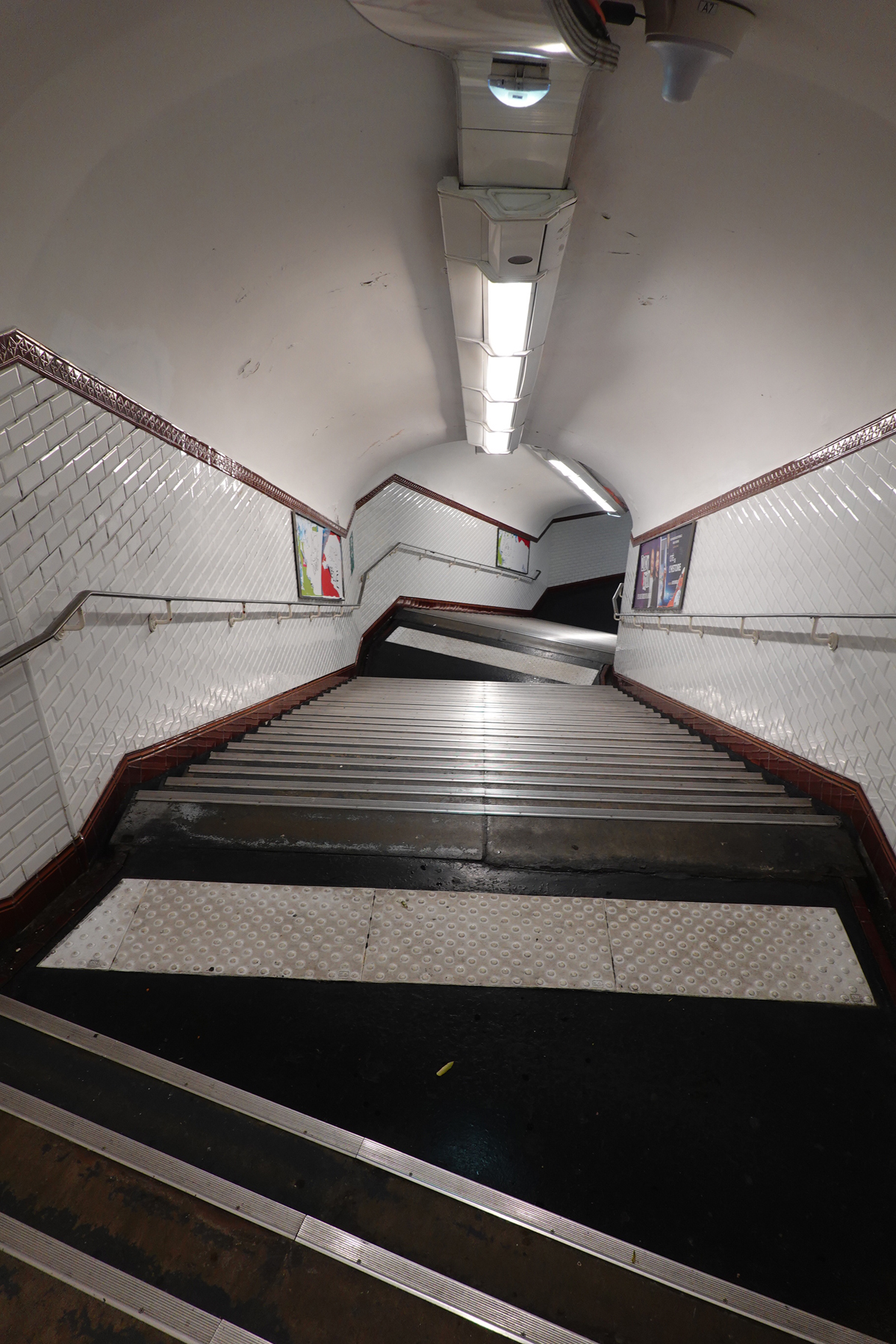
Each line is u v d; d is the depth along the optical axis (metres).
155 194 2.44
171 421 3.42
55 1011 2.03
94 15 1.76
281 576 5.64
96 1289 1.32
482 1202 1.55
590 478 9.34
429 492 11.88
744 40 2.06
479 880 2.64
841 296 2.82
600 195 3.04
